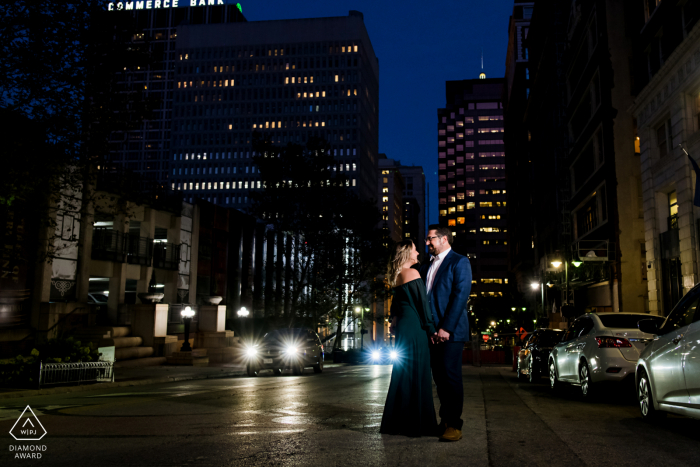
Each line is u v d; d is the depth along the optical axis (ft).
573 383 37.47
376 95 529.86
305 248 157.28
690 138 67.67
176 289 115.96
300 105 464.65
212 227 132.98
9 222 70.13
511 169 280.92
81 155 51.55
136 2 567.59
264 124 464.65
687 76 67.00
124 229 102.73
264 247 165.58
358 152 452.76
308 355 75.66
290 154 146.00
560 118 145.18
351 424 20.76
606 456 15.81
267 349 73.67
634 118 104.47
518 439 18.28
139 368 79.82
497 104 527.81
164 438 18.11
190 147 467.52
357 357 138.31
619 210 103.04
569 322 123.95
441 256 18.48
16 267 77.97
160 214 113.50
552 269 135.74
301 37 472.03
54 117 48.49
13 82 47.32
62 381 47.98
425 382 18.08
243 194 456.86
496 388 43.68
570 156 139.64
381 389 39.88
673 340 22.03
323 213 149.59
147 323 94.89
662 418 23.41
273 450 15.99
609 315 35.99
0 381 45.65
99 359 55.21
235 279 143.43
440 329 17.35
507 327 257.96
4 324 76.18
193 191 462.19
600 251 108.27
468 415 24.40
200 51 478.59
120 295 100.42
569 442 17.94
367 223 154.61
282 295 158.30
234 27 478.18
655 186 79.56
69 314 85.35
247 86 470.80
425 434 18.10
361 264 157.38
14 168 47.11
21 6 47.03
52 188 52.49
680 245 70.13
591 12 116.26
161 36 561.43
